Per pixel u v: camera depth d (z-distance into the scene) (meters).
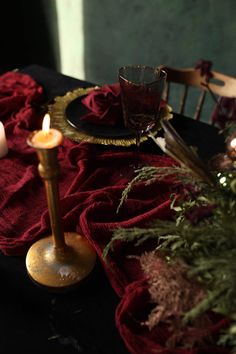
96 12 1.91
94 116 0.82
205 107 1.83
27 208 0.67
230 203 0.46
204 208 0.43
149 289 0.45
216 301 0.41
